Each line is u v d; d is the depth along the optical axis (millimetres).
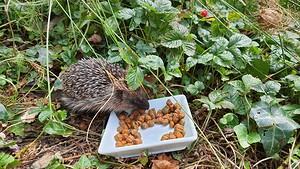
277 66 438
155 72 446
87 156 375
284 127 364
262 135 371
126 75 407
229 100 404
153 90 427
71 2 497
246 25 490
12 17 521
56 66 475
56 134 393
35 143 389
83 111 425
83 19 470
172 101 411
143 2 439
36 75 458
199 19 472
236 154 373
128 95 400
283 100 415
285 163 356
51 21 512
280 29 503
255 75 438
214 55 421
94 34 478
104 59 431
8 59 448
